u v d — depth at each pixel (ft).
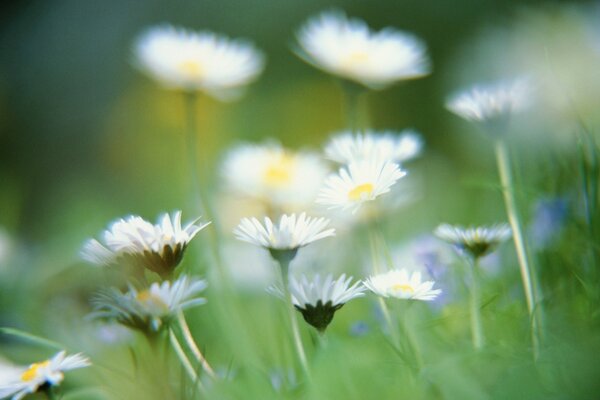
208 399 1.53
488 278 1.77
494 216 2.04
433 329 1.66
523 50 3.34
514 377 1.46
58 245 2.51
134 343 1.87
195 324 1.88
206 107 4.23
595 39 2.64
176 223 1.53
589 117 2.23
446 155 3.59
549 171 1.81
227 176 2.35
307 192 2.29
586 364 1.44
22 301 2.23
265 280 2.07
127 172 4.20
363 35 2.00
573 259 1.66
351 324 1.82
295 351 1.68
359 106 1.98
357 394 1.51
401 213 2.34
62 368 1.54
